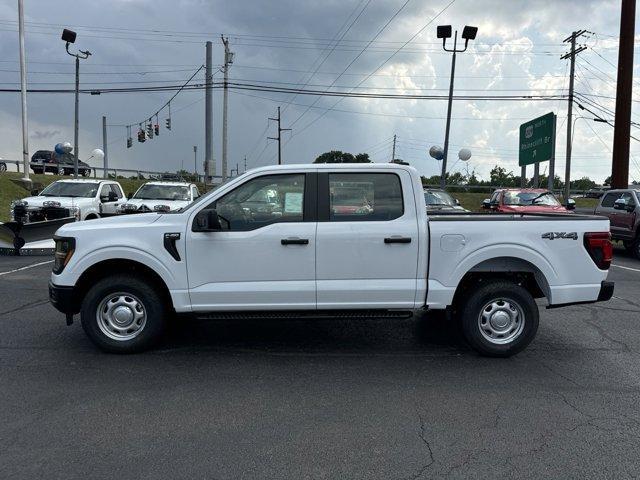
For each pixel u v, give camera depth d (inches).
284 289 206.4
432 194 676.7
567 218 217.3
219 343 234.5
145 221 212.1
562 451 140.6
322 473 129.2
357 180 210.2
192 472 129.1
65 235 210.2
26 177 1035.3
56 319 270.2
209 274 206.5
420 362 211.9
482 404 170.9
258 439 146.3
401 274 209.0
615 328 265.4
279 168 210.2
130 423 155.3
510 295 213.0
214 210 201.6
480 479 127.1
